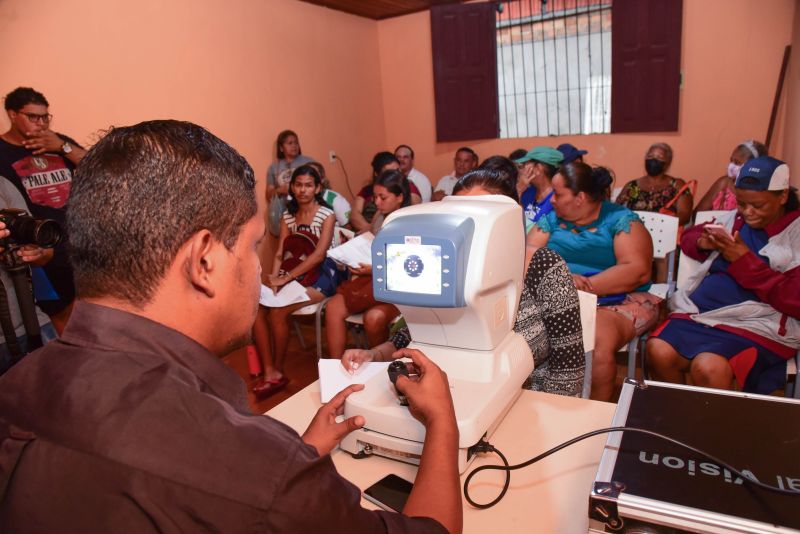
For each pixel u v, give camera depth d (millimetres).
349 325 3363
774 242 1975
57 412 473
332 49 5199
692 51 4605
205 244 518
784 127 4297
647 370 2396
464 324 1040
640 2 4617
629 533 670
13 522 456
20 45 2996
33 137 2594
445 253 944
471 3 5270
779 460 715
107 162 499
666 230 2818
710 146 4684
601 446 982
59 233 1472
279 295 2961
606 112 5062
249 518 445
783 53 4281
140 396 471
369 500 894
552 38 5113
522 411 1118
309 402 1240
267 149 4562
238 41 4238
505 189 1371
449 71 5500
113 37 3412
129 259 502
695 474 701
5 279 1878
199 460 450
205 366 536
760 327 1988
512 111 5461
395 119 5980
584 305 1589
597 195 2461
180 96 3840
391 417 960
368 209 4324
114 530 437
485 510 851
